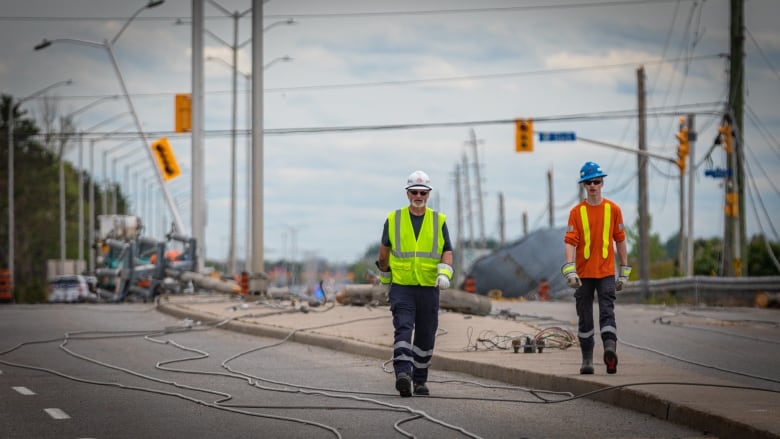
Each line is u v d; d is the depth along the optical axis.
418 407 19.80
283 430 17.53
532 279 90.31
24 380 24.45
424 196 21.28
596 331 38.09
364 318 38.25
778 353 31.20
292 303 46.59
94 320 45.53
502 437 16.58
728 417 16.31
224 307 48.56
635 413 18.83
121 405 20.45
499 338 30.45
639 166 86.38
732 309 58.72
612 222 22.00
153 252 72.69
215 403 20.38
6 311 53.47
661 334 38.41
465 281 90.81
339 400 20.84
